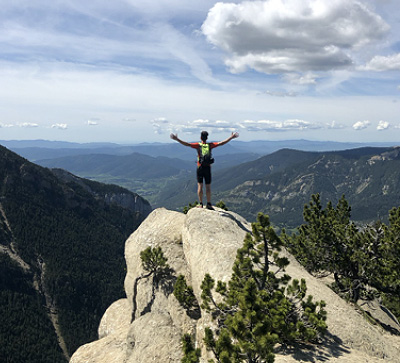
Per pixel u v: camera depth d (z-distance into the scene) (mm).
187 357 7988
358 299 21000
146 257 16016
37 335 149875
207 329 8273
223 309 9555
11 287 167000
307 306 9227
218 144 13797
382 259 20141
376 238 20719
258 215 9672
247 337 7473
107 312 21562
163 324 13508
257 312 7723
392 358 9172
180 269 15938
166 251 16953
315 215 22922
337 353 8523
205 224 14539
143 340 12961
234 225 14805
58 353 146375
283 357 8219
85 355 16266
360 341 9391
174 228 18297
